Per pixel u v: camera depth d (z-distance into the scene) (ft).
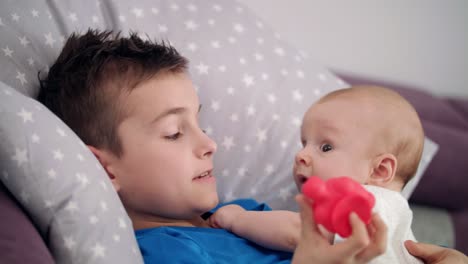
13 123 2.52
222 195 3.89
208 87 3.95
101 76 3.10
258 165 3.99
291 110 4.14
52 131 2.63
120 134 3.02
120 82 3.05
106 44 3.25
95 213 2.53
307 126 3.38
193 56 4.00
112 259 2.48
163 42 3.61
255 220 3.10
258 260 3.01
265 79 4.16
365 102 3.32
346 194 2.07
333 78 4.59
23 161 2.48
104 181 2.70
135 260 2.58
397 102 3.38
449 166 5.45
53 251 2.47
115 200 2.70
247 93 4.05
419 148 3.37
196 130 3.10
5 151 2.48
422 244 2.91
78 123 3.12
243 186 3.94
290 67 4.34
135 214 3.18
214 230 3.14
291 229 2.96
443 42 6.55
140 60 3.14
